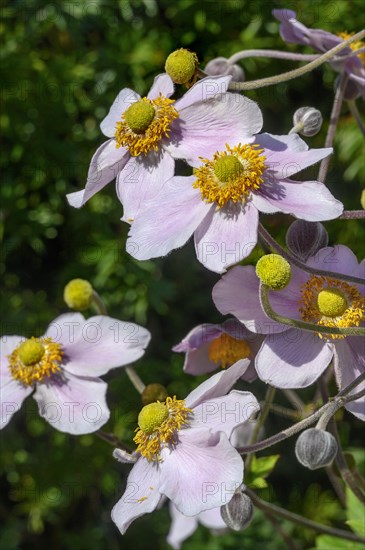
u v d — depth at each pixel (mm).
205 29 800
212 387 441
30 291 875
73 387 500
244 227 430
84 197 461
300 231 460
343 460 496
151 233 436
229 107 446
